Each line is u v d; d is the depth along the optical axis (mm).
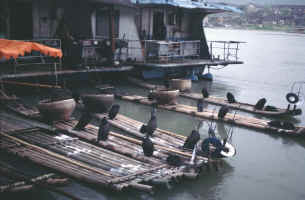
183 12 26047
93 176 8719
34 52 19031
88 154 10180
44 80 18469
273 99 20797
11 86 17656
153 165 9609
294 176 10039
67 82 19766
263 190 9133
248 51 57812
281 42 87250
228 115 15727
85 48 19750
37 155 9797
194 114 15703
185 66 24906
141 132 12508
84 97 14844
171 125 14281
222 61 25500
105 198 8148
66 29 18750
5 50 12695
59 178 8578
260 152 11789
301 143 12758
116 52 21672
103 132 11117
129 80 22062
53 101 13250
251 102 19797
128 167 9367
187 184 9156
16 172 8758
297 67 37562
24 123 12555
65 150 10391
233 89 23469
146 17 24047
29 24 19016
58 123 12867
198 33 26781
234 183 9406
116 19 21594
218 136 13266
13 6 18391
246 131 13945
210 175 9805
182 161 9914
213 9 24688
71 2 19828
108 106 14898
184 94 19781
